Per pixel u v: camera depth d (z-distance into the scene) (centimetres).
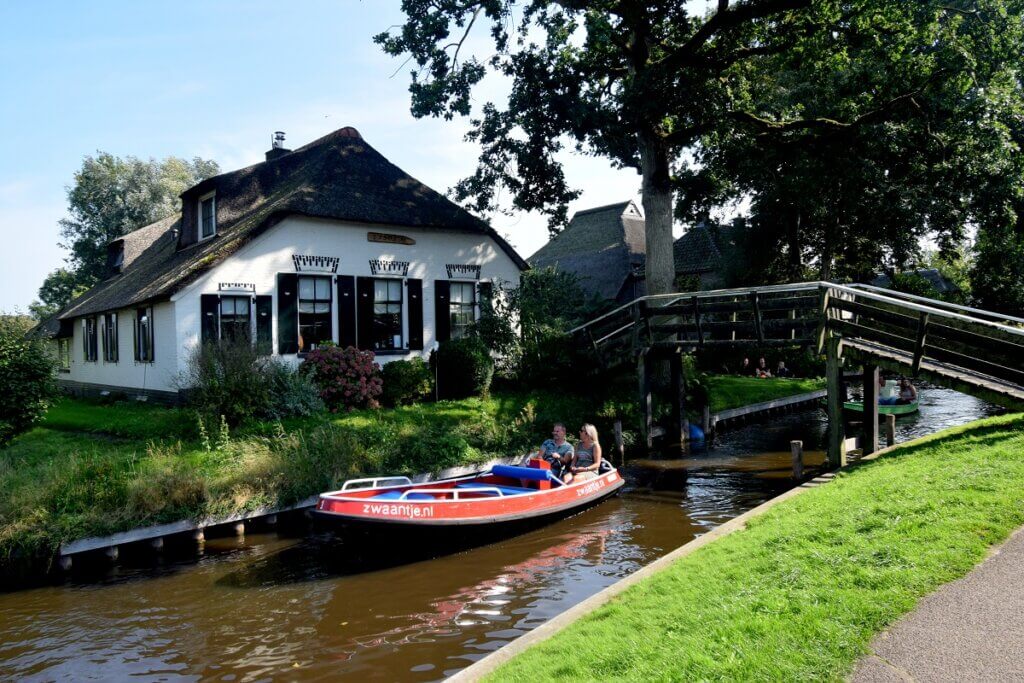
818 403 2670
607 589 673
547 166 2116
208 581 927
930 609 476
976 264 3534
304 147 2664
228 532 1121
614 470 1320
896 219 2509
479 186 2125
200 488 1088
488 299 2053
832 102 2248
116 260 2994
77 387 2588
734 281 3381
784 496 993
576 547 1023
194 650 721
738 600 536
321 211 1828
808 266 3469
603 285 3756
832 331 1417
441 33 1875
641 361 1839
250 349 1490
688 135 2070
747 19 1897
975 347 1166
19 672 682
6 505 984
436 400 1812
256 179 2166
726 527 848
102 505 1025
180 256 2125
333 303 1886
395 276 2011
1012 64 1783
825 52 2119
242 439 1316
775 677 406
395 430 1445
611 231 4012
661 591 611
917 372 1236
